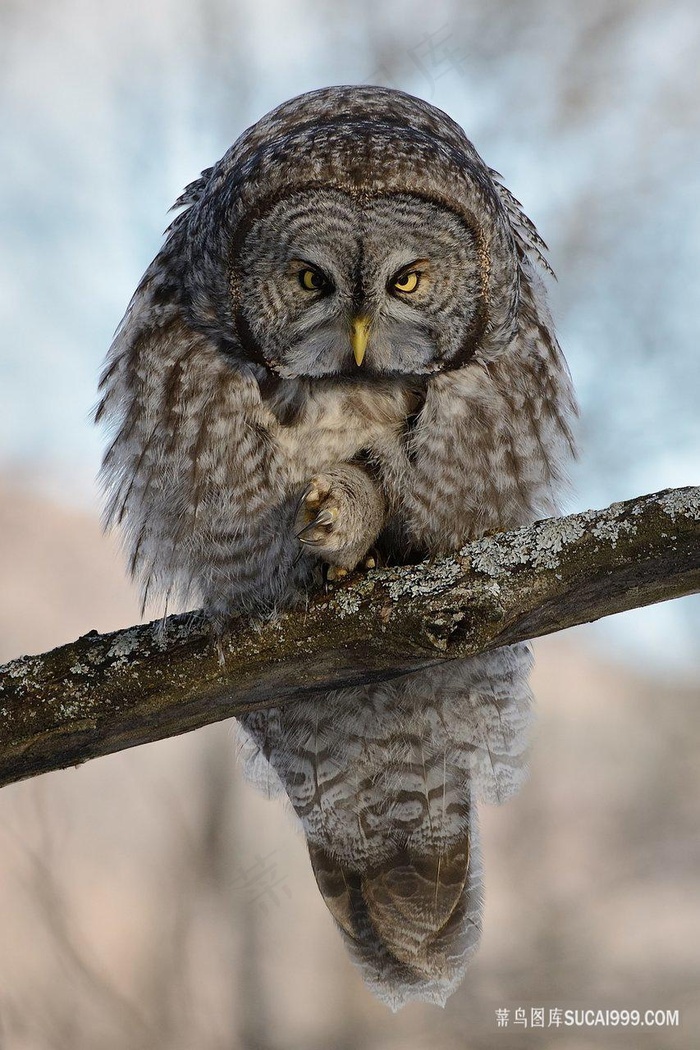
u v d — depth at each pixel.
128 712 8.10
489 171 10.59
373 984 10.92
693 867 18.02
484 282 9.38
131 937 15.80
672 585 7.43
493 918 17.22
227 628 8.17
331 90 10.04
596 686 21.41
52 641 21.77
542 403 9.77
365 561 8.67
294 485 9.47
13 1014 14.39
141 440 9.66
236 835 16.66
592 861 18.36
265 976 15.80
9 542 23.09
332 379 9.40
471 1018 15.23
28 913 15.03
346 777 11.05
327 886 11.09
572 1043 15.17
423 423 9.34
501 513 9.60
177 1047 15.05
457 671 10.66
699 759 19.55
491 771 11.00
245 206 9.25
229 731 16.98
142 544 10.09
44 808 15.77
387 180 9.04
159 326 9.64
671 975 15.95
